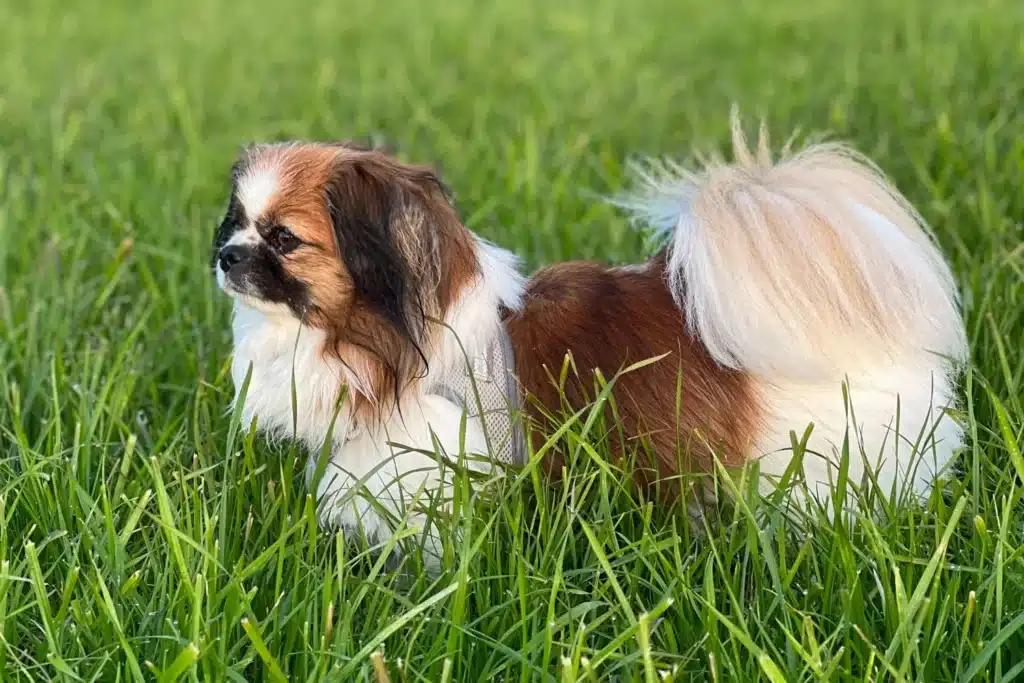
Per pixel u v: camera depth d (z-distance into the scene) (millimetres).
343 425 1383
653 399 1385
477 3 4602
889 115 2510
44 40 3879
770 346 1353
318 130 2705
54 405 1463
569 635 1291
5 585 1281
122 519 1398
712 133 2539
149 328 1741
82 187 2148
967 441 1423
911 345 1378
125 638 1238
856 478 1378
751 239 1355
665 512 1403
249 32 4062
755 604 1292
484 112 2643
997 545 1289
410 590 1333
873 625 1293
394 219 1356
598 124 2629
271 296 1355
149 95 3053
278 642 1273
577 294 1416
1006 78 2727
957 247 1791
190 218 2012
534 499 1394
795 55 3373
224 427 1521
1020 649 1279
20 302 1746
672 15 4180
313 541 1317
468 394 1375
